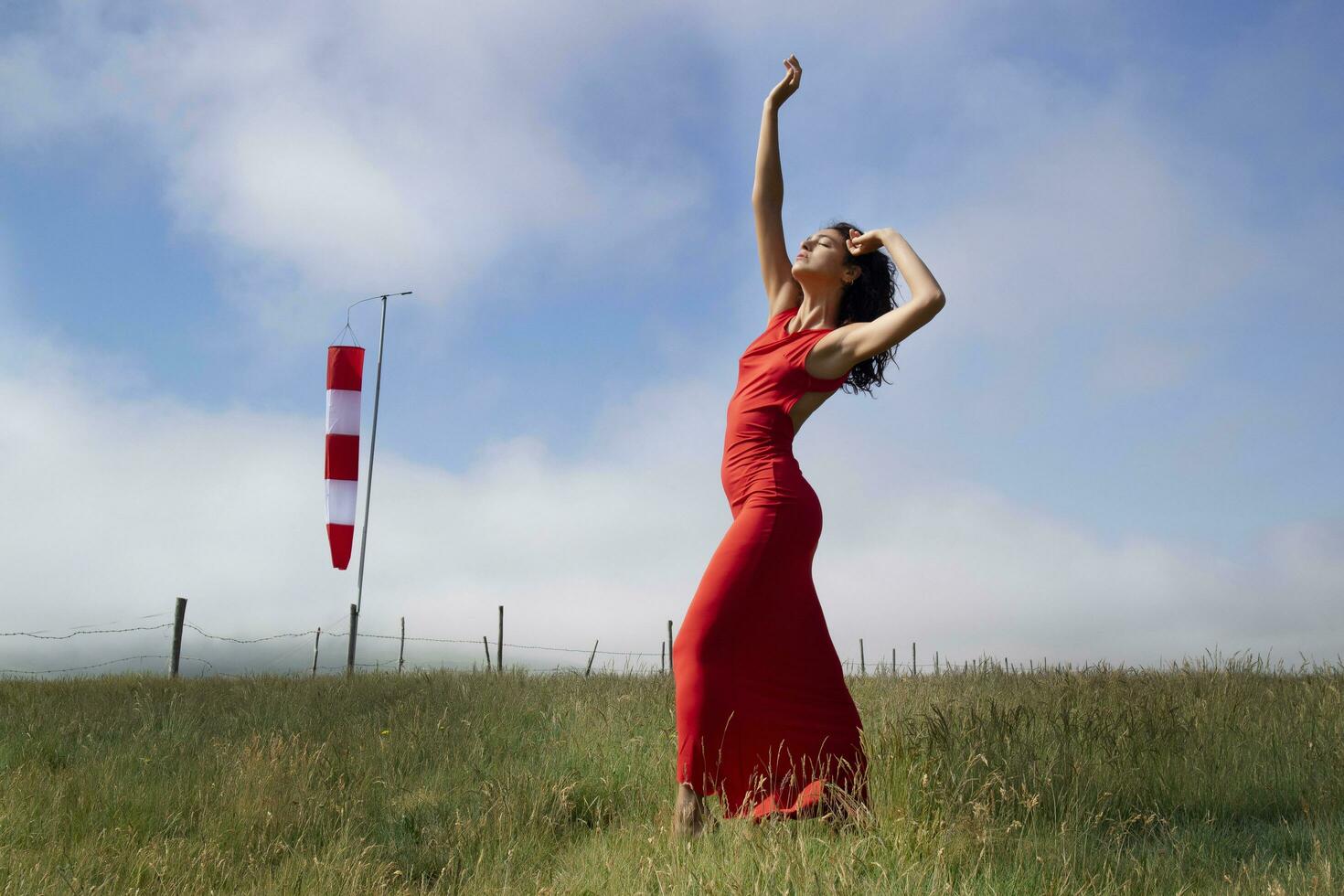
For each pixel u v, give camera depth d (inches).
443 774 228.5
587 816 190.2
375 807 207.3
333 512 601.0
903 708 248.5
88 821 185.5
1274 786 176.6
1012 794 144.2
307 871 158.6
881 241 150.5
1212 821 160.1
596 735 242.1
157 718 311.0
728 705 144.6
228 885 159.3
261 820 188.1
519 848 167.3
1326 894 113.7
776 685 146.1
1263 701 233.1
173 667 525.3
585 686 343.9
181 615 533.6
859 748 149.4
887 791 147.2
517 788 194.4
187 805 200.2
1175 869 127.2
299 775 213.8
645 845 140.6
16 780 207.5
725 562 146.9
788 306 169.5
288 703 333.7
